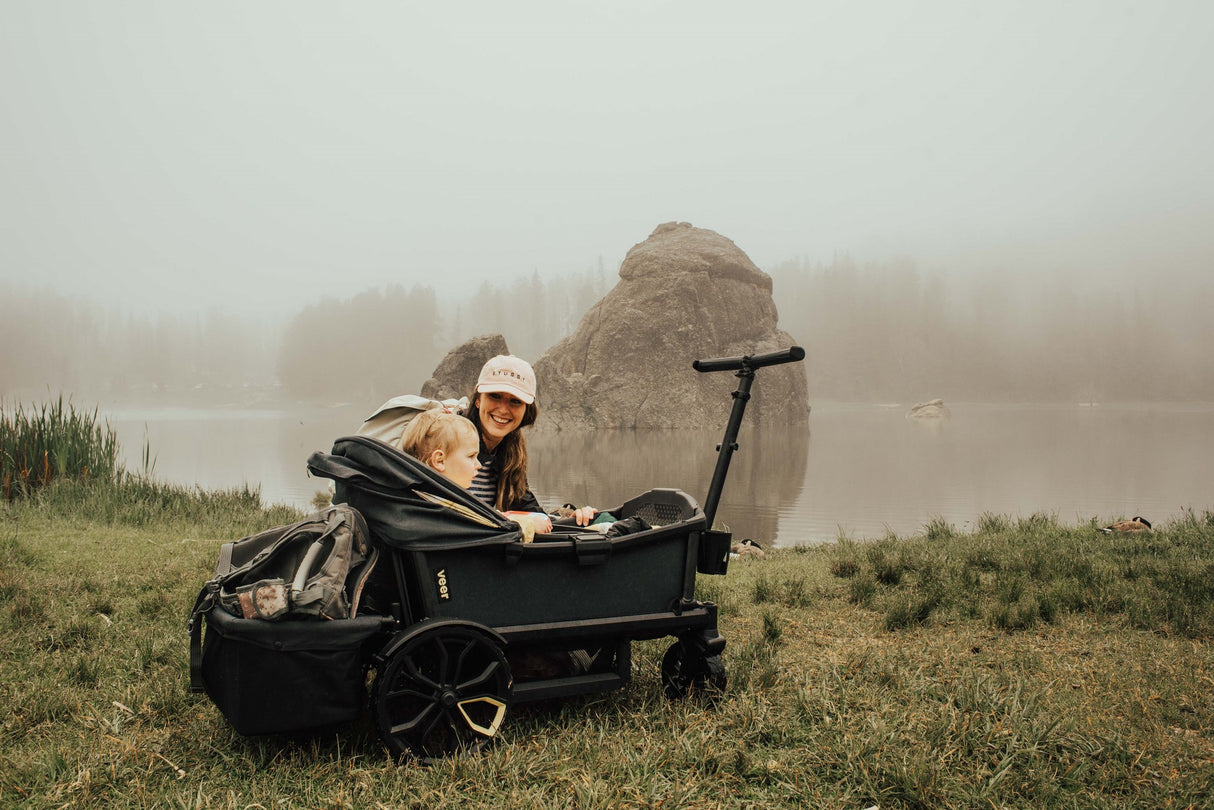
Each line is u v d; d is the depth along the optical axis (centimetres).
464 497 302
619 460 3469
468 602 301
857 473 2738
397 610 299
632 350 7075
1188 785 280
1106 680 396
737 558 890
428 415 343
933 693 371
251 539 319
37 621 471
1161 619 510
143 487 1160
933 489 2217
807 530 1466
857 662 419
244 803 257
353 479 294
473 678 304
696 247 7650
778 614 555
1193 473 2638
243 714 260
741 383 364
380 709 280
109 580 591
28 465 1127
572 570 320
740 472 2812
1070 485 2291
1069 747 308
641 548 337
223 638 266
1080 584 596
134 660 402
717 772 288
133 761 286
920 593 590
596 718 340
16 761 285
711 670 353
